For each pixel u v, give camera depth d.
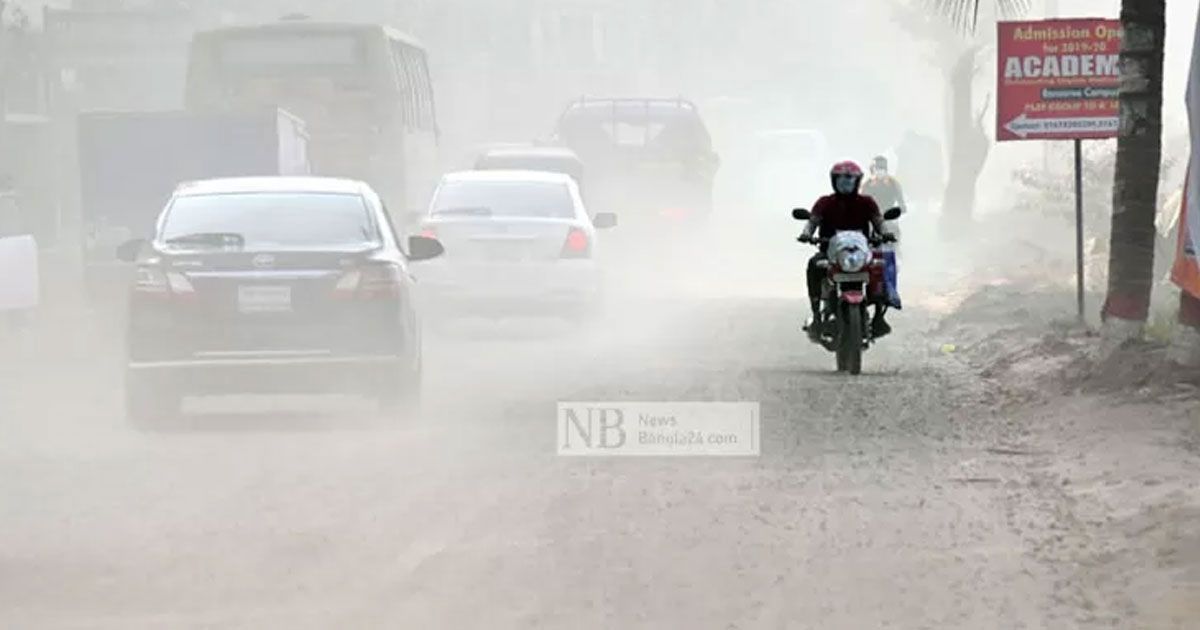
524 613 27.69
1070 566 30.91
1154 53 56.47
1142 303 56.44
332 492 39.19
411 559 31.94
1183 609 27.56
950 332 74.31
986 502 37.06
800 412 51.44
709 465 42.34
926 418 49.75
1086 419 47.28
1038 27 69.06
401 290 51.94
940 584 29.67
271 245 52.09
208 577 30.67
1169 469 39.19
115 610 28.36
